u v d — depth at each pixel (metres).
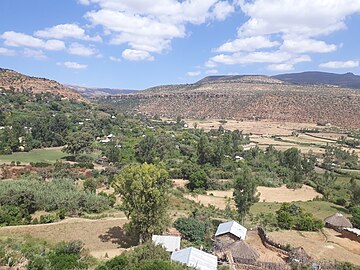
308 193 87.00
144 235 43.06
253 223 57.19
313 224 55.47
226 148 121.12
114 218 54.50
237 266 38.44
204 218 53.12
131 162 102.38
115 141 119.88
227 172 97.88
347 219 58.69
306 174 102.75
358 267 38.78
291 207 61.38
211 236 46.66
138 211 42.16
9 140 108.00
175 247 39.00
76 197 60.59
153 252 34.19
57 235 45.81
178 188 81.81
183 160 109.31
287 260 41.09
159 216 42.78
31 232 46.44
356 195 73.50
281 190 89.06
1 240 40.91
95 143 119.06
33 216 55.62
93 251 40.50
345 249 47.62
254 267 38.22
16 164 92.25
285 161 110.50
